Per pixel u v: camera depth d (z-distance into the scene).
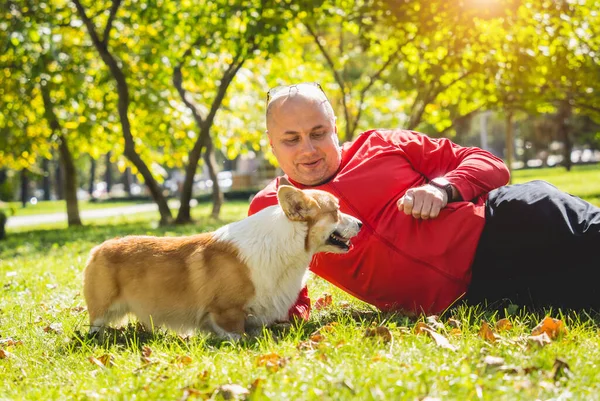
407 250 4.05
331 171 4.39
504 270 3.98
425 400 2.50
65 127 20.31
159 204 16.75
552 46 15.16
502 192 4.04
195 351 3.61
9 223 32.69
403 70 16.66
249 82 18.42
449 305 4.07
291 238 4.20
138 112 18.47
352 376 2.81
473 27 14.02
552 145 56.66
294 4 13.85
